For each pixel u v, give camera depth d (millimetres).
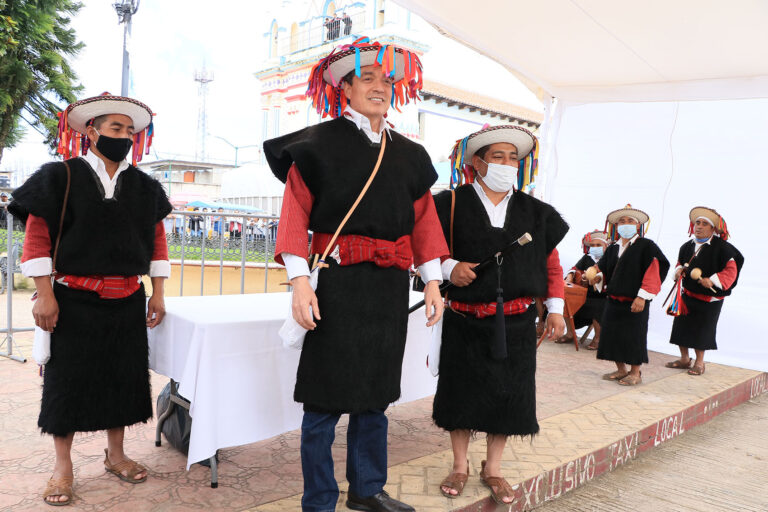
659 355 6297
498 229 2482
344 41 21609
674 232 6348
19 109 15484
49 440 2883
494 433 2477
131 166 2383
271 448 2965
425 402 4027
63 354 2211
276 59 25234
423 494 2506
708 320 5312
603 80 5750
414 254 2299
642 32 4441
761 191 5844
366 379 2021
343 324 1993
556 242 2623
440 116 20734
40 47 15680
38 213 2070
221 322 2383
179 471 2607
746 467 3602
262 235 6961
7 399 3471
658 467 3525
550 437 3414
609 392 4570
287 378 2629
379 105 2113
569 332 6609
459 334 2533
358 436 2197
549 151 6688
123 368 2322
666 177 6344
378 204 2029
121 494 2352
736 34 4285
